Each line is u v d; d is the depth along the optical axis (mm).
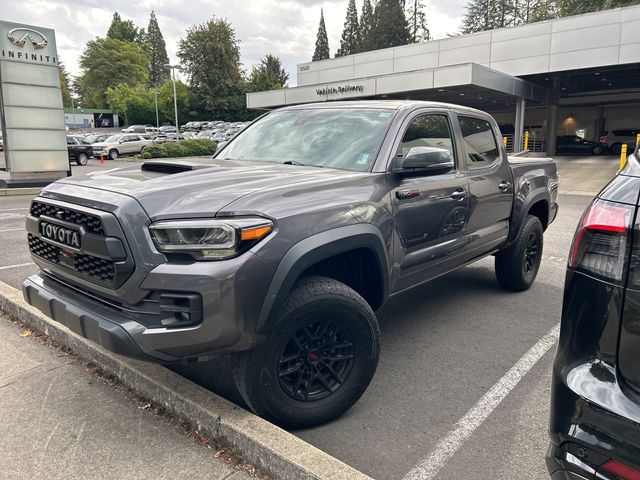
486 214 4441
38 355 3674
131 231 2436
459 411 3072
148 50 116625
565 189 18141
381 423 2938
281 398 2707
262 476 2438
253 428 2564
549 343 4086
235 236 2393
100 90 91312
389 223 3199
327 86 28266
